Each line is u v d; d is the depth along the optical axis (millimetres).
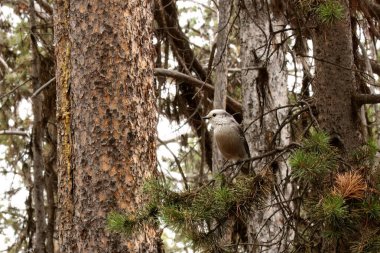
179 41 20016
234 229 12875
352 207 8469
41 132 18703
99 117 11523
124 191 11273
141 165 11492
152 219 9000
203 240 8961
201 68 20359
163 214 8711
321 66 10758
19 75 21172
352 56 10812
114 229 9102
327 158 8867
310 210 8820
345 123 10602
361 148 9812
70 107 11789
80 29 11875
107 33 11789
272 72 17109
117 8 11883
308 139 9414
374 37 11836
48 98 19078
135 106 11664
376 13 12375
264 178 9242
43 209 18547
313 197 8922
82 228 11234
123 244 11062
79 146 11516
